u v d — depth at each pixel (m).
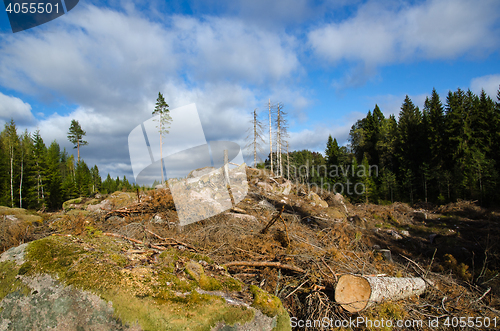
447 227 13.62
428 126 36.44
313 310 3.32
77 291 1.99
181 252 3.01
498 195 21.92
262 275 4.02
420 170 32.72
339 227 6.88
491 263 6.96
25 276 2.13
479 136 30.33
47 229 6.45
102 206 9.91
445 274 5.67
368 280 3.50
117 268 2.23
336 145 48.00
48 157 34.59
